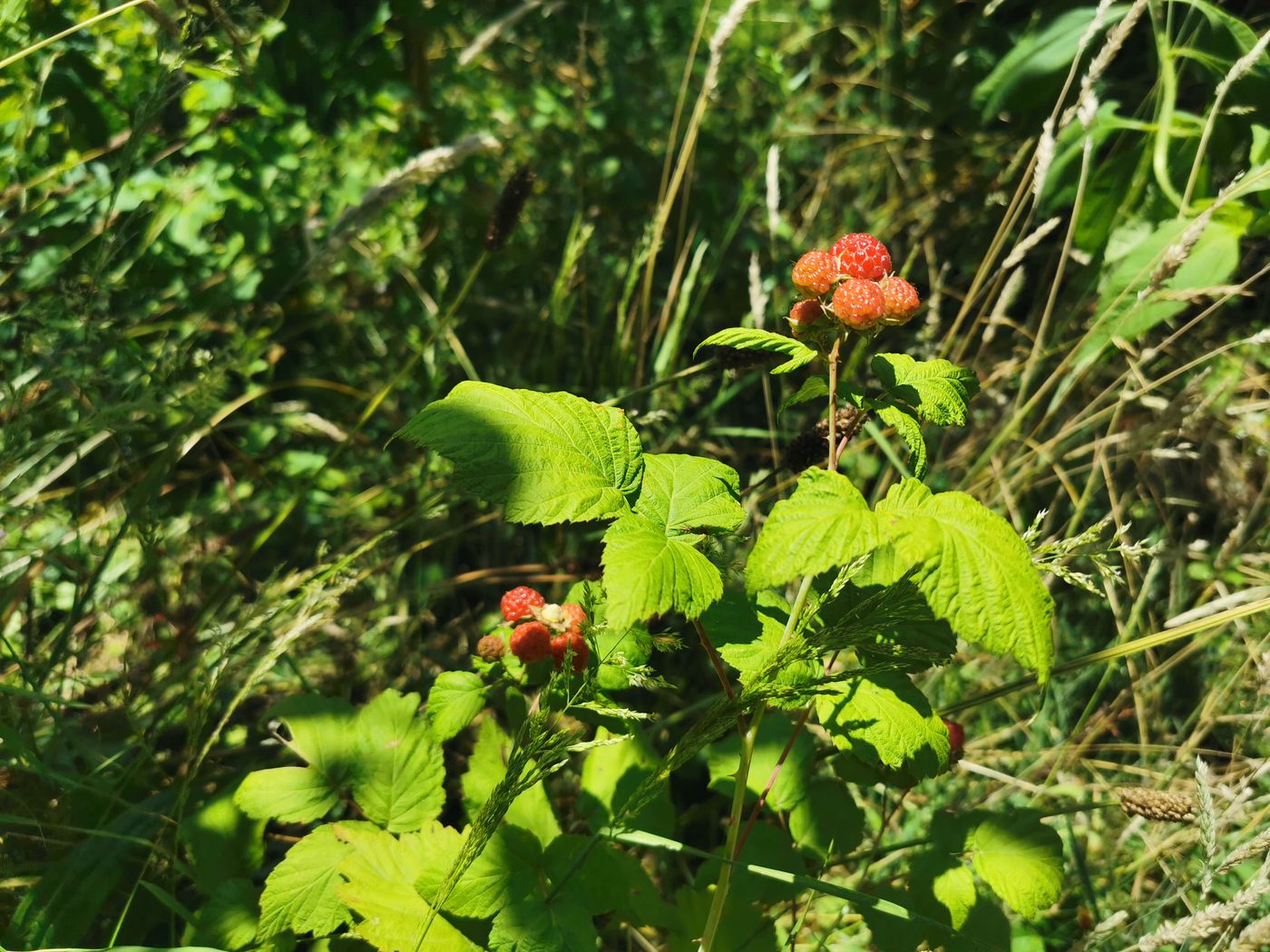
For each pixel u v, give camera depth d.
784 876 0.54
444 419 0.54
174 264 0.77
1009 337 0.91
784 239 0.94
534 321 0.90
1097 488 0.80
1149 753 0.72
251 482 0.79
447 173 0.93
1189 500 0.78
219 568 0.74
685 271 0.96
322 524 0.78
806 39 1.08
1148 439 0.72
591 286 0.91
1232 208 0.70
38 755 0.61
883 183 1.06
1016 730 0.73
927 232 1.00
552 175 0.99
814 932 0.65
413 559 0.78
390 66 0.90
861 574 0.53
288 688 0.71
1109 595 0.74
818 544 0.50
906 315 0.53
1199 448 0.80
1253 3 0.86
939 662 0.52
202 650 0.68
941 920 0.58
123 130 0.77
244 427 0.82
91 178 0.75
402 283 0.92
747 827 0.57
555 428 0.54
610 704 0.55
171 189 0.75
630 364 0.82
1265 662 0.69
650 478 0.55
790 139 1.04
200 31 0.68
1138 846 0.68
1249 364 0.82
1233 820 0.60
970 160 1.00
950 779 0.71
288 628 0.66
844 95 1.07
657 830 0.59
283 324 0.87
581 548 0.78
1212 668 0.74
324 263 0.73
